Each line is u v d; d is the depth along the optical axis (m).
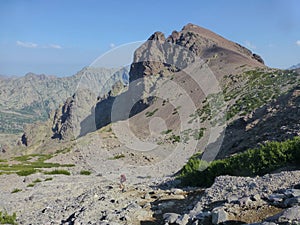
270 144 15.30
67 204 17.09
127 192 16.34
